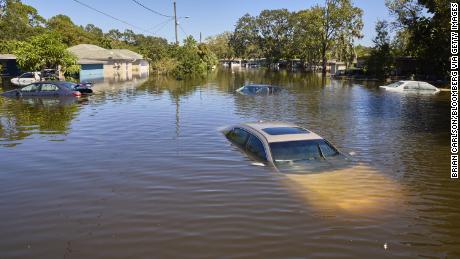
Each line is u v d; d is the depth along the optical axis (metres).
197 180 8.16
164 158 9.99
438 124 16.31
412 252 5.23
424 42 50.38
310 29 83.12
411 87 35.25
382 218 6.31
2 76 48.50
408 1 50.50
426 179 8.45
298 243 5.43
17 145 11.59
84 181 8.20
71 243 5.44
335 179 7.93
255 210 6.56
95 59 57.00
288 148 9.00
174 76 58.38
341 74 65.81
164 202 6.96
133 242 5.45
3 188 7.77
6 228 5.94
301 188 7.46
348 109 21.39
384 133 14.12
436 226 6.06
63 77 39.12
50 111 19.22
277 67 128.00
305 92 32.69
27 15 74.31
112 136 12.98
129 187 7.80
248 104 23.06
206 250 5.23
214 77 57.78
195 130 14.04
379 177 8.27
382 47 59.97
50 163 9.62
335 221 6.15
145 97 26.67
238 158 9.72
